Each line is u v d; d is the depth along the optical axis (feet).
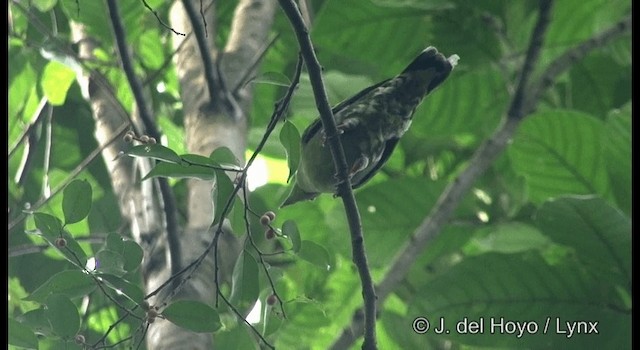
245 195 21.68
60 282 22.08
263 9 35.40
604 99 41.63
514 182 39.55
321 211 39.75
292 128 21.76
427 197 37.14
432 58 31.83
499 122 39.55
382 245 37.32
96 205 39.34
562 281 30.50
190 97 31.63
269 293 23.56
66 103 42.93
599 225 29.68
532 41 34.19
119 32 28.30
